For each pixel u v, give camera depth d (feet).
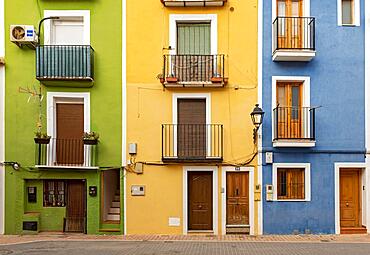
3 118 46.37
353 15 47.19
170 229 45.80
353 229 45.93
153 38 46.55
